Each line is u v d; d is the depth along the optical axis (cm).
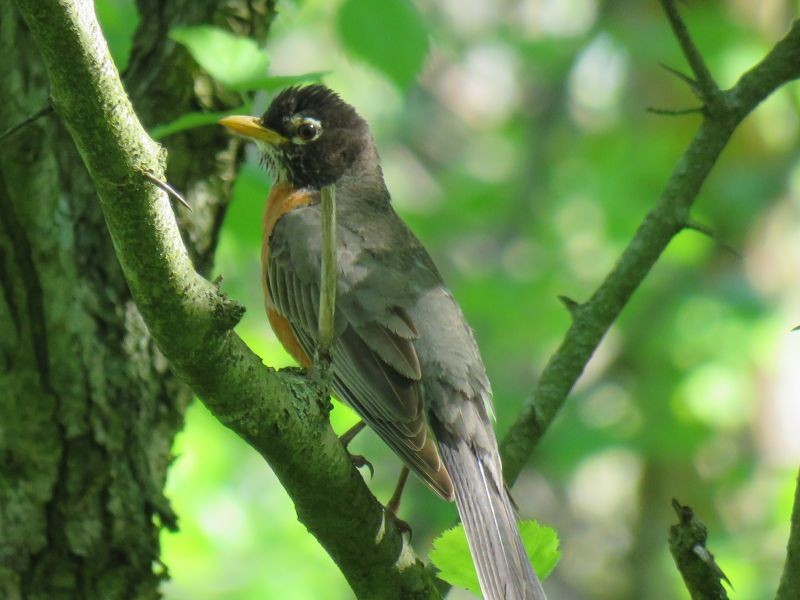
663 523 2061
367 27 1112
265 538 1720
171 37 763
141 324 791
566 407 2002
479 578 594
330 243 563
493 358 2059
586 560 2147
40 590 754
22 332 770
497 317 2023
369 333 884
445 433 855
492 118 2448
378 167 1073
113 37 1203
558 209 2205
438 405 862
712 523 2023
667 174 2195
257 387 520
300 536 1761
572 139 2302
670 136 2206
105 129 465
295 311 952
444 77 2422
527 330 2027
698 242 1972
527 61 2217
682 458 1964
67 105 463
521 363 2102
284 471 550
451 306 922
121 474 777
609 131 2264
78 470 768
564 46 2192
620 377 2053
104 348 781
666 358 1981
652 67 2227
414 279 922
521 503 2180
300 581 1675
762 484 2038
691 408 1938
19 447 764
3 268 773
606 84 2283
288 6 1044
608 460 2216
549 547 576
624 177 2195
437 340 885
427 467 791
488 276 2044
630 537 2112
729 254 2083
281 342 982
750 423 2056
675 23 800
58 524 762
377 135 2319
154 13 863
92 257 786
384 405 853
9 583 751
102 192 476
